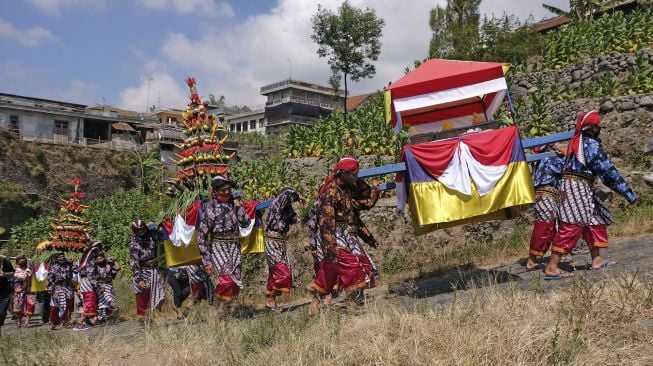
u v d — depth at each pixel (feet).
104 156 124.36
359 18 94.99
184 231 27.73
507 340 12.35
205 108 31.65
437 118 30.89
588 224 20.49
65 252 45.16
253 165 61.87
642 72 46.37
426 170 21.53
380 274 36.68
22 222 108.47
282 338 15.57
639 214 33.45
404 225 41.32
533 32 80.23
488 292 16.75
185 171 30.25
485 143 21.36
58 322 39.58
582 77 52.60
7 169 110.52
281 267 24.85
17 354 18.58
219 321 20.24
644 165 40.91
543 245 23.75
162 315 31.91
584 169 20.68
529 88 55.88
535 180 24.08
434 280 27.12
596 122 20.45
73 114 149.18
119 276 66.54
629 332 12.34
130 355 18.04
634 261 21.25
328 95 206.69
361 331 14.98
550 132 46.09
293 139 66.90
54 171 116.88
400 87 23.41
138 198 98.48
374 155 54.60
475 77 23.18
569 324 12.77
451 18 90.84
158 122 180.96
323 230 18.94
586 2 79.77
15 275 45.83
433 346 12.94
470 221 23.04
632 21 53.78
